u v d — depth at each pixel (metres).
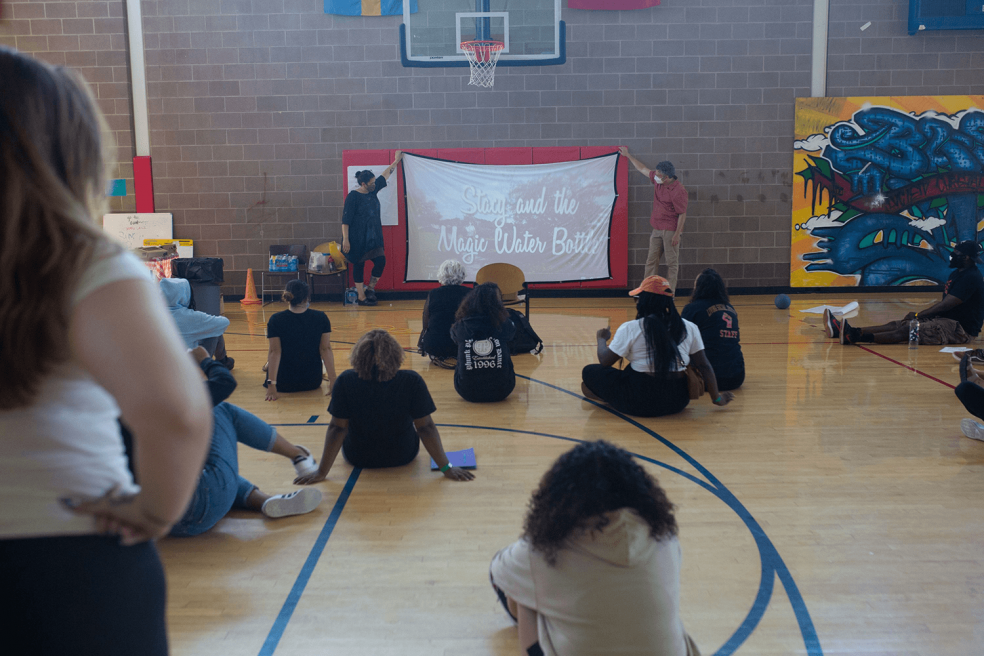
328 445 3.83
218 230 11.22
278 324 5.64
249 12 10.84
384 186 10.67
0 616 0.85
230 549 3.08
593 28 10.83
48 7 10.76
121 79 10.90
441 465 3.88
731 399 5.10
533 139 11.02
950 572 2.83
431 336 6.51
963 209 10.97
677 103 10.94
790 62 10.84
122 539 0.88
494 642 2.39
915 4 10.59
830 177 10.96
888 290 11.17
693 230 11.17
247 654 2.33
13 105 0.80
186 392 0.80
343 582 2.80
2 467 0.83
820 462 4.09
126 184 11.12
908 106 10.80
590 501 1.64
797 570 2.86
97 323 0.78
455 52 10.84
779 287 11.26
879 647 2.34
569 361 6.90
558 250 11.09
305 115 11.02
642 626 1.65
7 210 0.78
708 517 3.37
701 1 10.78
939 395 5.50
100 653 0.88
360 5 10.79
